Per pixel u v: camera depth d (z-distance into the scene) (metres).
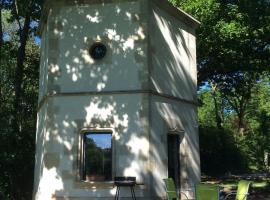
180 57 16.62
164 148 14.70
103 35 15.04
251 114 46.22
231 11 21.16
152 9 15.30
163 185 14.27
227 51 22.94
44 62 16.47
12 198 18.14
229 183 24.59
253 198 17.00
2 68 24.09
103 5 15.24
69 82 14.89
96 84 14.76
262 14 20.73
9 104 22.39
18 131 19.98
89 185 14.02
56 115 14.67
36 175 15.89
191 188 15.67
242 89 27.89
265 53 23.48
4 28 29.25
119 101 14.48
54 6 15.44
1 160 18.17
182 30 17.11
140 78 14.51
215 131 33.31
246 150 36.28
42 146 15.02
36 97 24.89
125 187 13.83
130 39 14.86
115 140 14.27
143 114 14.23
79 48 15.08
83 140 14.52
